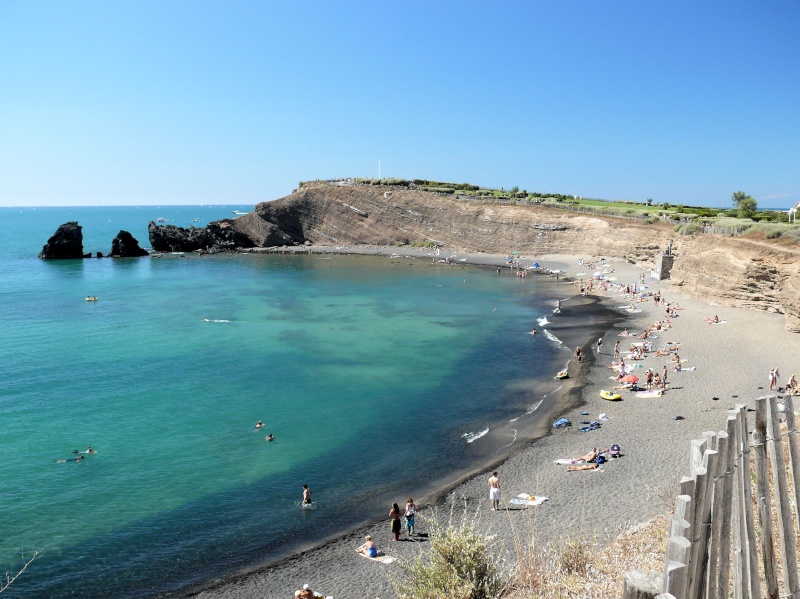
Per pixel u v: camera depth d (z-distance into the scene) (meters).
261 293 85.12
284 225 151.38
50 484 26.50
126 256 140.38
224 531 22.77
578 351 47.12
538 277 97.56
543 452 29.30
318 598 17.88
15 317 67.06
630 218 109.12
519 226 121.56
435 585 12.16
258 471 28.09
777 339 45.50
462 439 31.84
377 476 27.59
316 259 129.75
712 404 33.91
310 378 43.19
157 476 27.45
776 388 35.22
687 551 5.33
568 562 13.29
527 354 49.59
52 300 79.38
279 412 36.12
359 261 125.00
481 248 127.50
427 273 105.75
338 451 30.44
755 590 7.09
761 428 7.34
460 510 23.72
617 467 26.48
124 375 43.94
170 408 36.78
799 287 45.97
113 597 18.69
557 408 36.00
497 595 11.81
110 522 23.34
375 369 45.50
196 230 152.12
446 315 67.44
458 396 39.06
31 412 35.97
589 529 20.36
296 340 55.22
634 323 58.53
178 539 22.19
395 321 64.12
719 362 41.97
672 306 62.88
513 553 18.94
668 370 41.34
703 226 79.94
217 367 46.16
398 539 21.95
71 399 38.44
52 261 130.88
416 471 28.02
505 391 39.91
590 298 75.75
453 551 12.42
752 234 62.38
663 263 79.56
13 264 124.94
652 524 17.23
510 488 25.47
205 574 19.92
